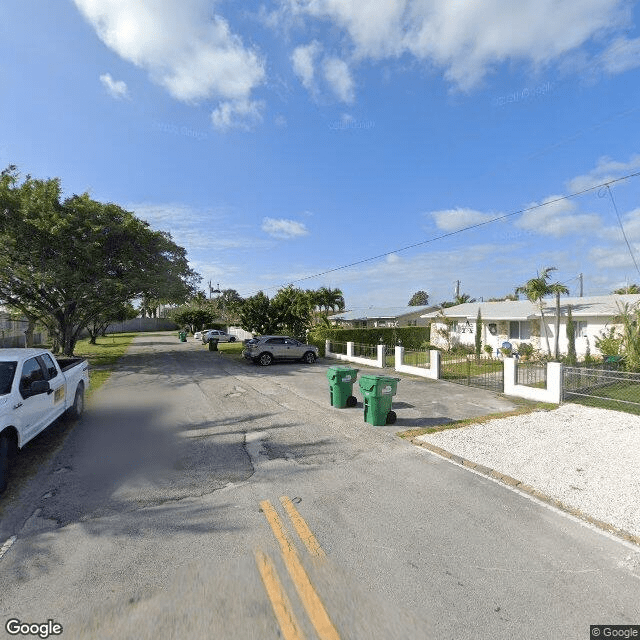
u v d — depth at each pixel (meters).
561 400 10.91
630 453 6.95
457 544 4.24
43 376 7.42
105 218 21.47
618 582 3.64
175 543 4.29
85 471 6.37
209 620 3.18
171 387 14.12
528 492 5.52
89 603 3.39
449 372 17.14
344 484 5.81
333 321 45.19
